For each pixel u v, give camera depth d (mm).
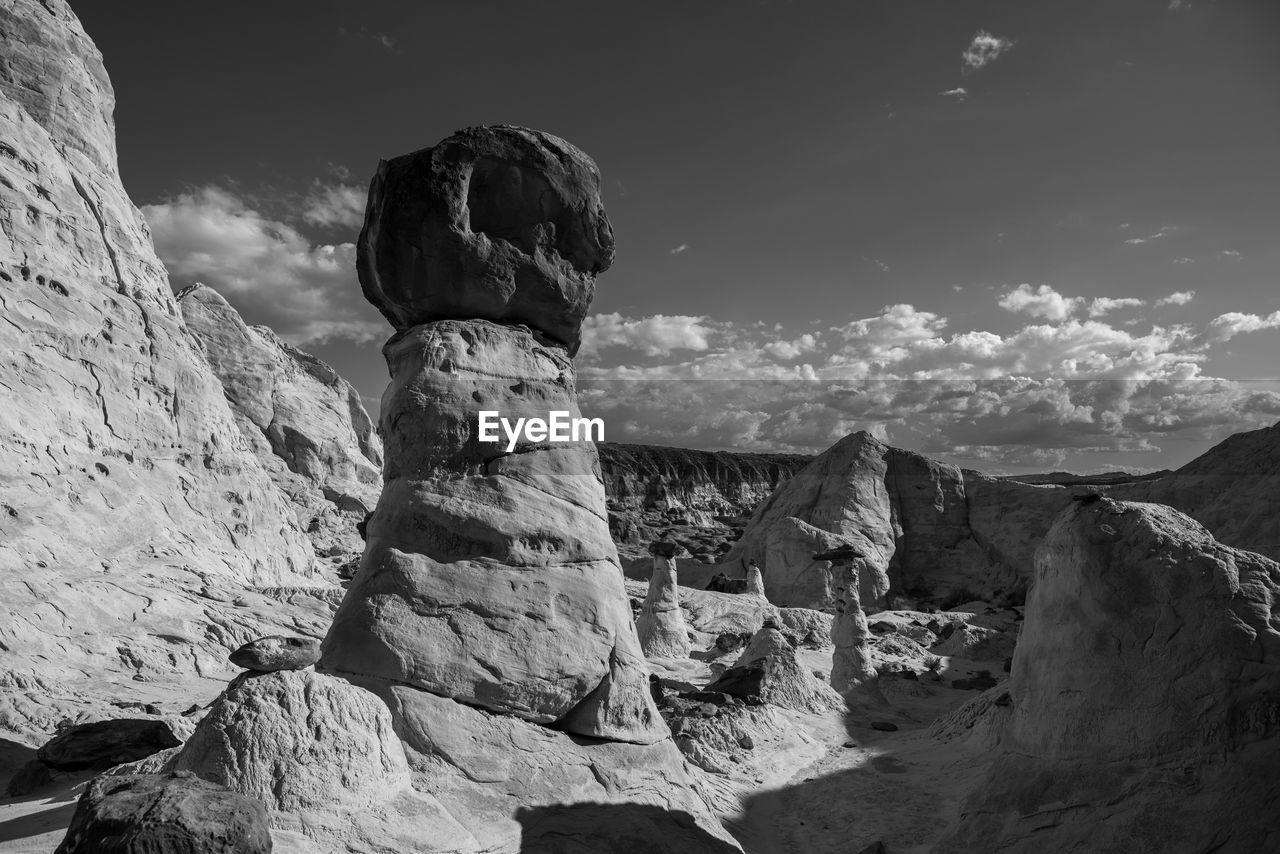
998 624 41469
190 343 34594
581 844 8695
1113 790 9508
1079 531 10727
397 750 7988
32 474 23203
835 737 19094
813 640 33531
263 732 6980
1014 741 11070
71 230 28547
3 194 25984
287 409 62875
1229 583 9508
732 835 11531
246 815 5602
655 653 31000
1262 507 37000
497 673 9398
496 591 9727
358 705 7660
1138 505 10797
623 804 9516
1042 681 10742
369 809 7164
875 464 56906
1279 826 8438
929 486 56781
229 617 23516
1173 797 9086
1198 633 9477
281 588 27469
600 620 10281
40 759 11578
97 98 33625
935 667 30797
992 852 10195
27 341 25203
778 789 14852
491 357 10633
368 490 64875
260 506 35125
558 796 9062
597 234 11320
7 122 27578
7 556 20766
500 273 10695
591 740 10000
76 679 18438
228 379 60812
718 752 15820
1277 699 8891
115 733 11828
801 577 49688
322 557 50531
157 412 30297
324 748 7148
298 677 7492
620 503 88688
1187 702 9336
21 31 30781
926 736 18859
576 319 11516
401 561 9609
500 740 9180
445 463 10148
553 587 10078
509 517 10031
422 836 7242
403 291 10609
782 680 21328
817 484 57125
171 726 12461
